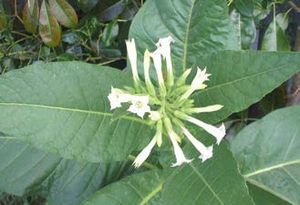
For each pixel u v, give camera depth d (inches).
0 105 10.6
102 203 11.4
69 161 14.1
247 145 13.3
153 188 11.9
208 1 12.0
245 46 16.7
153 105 11.2
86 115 11.2
